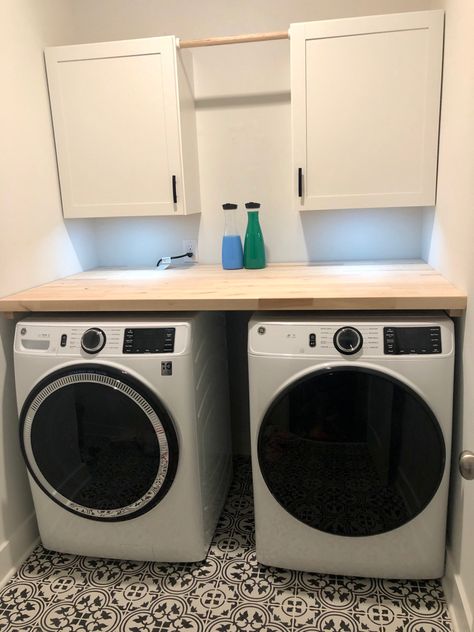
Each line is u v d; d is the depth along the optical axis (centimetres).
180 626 155
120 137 204
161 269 229
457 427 157
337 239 229
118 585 173
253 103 221
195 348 167
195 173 225
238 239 219
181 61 203
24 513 192
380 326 151
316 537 168
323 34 184
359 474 158
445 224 177
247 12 213
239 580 173
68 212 214
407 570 165
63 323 169
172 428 162
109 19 222
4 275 177
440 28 178
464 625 142
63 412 170
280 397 155
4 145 177
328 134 192
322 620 155
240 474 241
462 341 151
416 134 188
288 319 159
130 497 171
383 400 151
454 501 160
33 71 194
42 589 173
